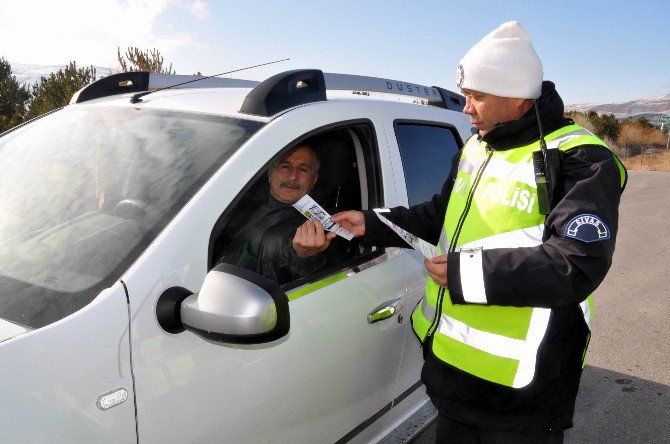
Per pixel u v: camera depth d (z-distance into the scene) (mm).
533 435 1622
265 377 1570
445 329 1695
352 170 2133
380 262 2049
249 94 1784
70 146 1900
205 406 1414
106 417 1210
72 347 1183
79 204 1632
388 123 2215
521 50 1509
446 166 2590
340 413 1932
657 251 7656
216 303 1220
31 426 1101
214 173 1527
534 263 1374
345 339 1854
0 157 1990
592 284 1371
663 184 19172
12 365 1119
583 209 1354
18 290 1335
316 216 1764
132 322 1263
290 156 1875
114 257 1378
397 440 2475
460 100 3131
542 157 1469
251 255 1756
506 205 1541
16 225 1619
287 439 1718
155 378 1294
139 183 1594
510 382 1550
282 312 1224
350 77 2604
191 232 1396
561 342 1559
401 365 2225
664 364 4016
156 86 2516
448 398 1720
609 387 3648
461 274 1420
